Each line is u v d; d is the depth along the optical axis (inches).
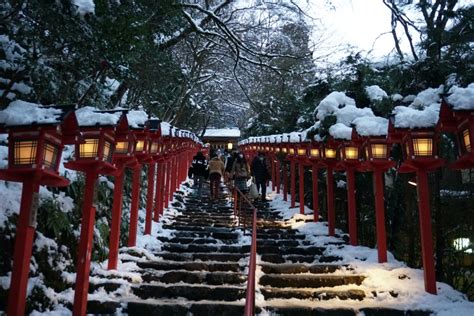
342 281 260.2
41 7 183.6
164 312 210.5
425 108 258.4
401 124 245.4
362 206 416.8
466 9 298.2
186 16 452.8
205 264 279.6
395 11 378.6
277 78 665.6
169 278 256.2
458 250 321.4
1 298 174.7
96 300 212.1
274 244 353.7
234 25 606.9
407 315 218.1
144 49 280.7
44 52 228.7
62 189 250.4
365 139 293.6
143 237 339.9
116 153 253.4
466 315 214.5
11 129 156.6
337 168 375.9
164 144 374.6
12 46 253.3
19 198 208.1
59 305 204.5
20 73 241.8
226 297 234.5
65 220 228.5
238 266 280.8
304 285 257.9
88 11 179.8
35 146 157.3
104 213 295.1
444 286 248.2
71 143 171.5
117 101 379.2
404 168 269.0
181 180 714.2
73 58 236.2
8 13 204.8
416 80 322.0
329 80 414.3
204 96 891.4
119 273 248.8
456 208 337.4
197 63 701.3
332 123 346.9
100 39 208.4
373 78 366.3
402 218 367.6
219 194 667.4
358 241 407.2
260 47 615.8
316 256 307.6
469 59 300.0
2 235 185.5
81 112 204.7
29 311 185.3
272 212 515.8
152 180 365.7
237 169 521.0
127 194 357.7
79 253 193.3
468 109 188.2
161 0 268.4
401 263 289.0
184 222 442.6
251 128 932.0
